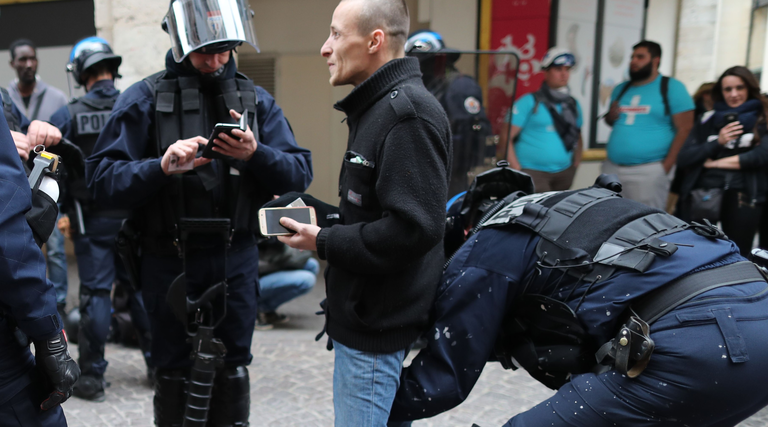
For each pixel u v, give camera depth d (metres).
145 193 2.04
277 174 2.16
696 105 4.49
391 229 1.41
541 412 1.43
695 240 1.42
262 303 4.27
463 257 1.56
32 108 4.91
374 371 1.57
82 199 3.02
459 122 3.41
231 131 1.91
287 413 2.93
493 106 3.47
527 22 5.66
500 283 1.48
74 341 3.82
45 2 6.26
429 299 1.58
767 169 3.79
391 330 1.55
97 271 3.08
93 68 3.21
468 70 3.42
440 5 5.88
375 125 1.49
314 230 1.53
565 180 4.34
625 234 1.42
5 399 1.42
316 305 4.96
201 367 2.06
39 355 1.45
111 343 3.98
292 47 6.75
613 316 1.36
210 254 2.15
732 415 1.33
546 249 1.46
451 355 1.51
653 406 1.31
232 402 2.30
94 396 3.06
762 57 5.85
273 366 3.55
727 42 5.88
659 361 1.30
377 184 1.45
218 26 2.03
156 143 2.21
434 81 3.42
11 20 6.39
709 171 3.87
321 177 6.93
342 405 1.62
